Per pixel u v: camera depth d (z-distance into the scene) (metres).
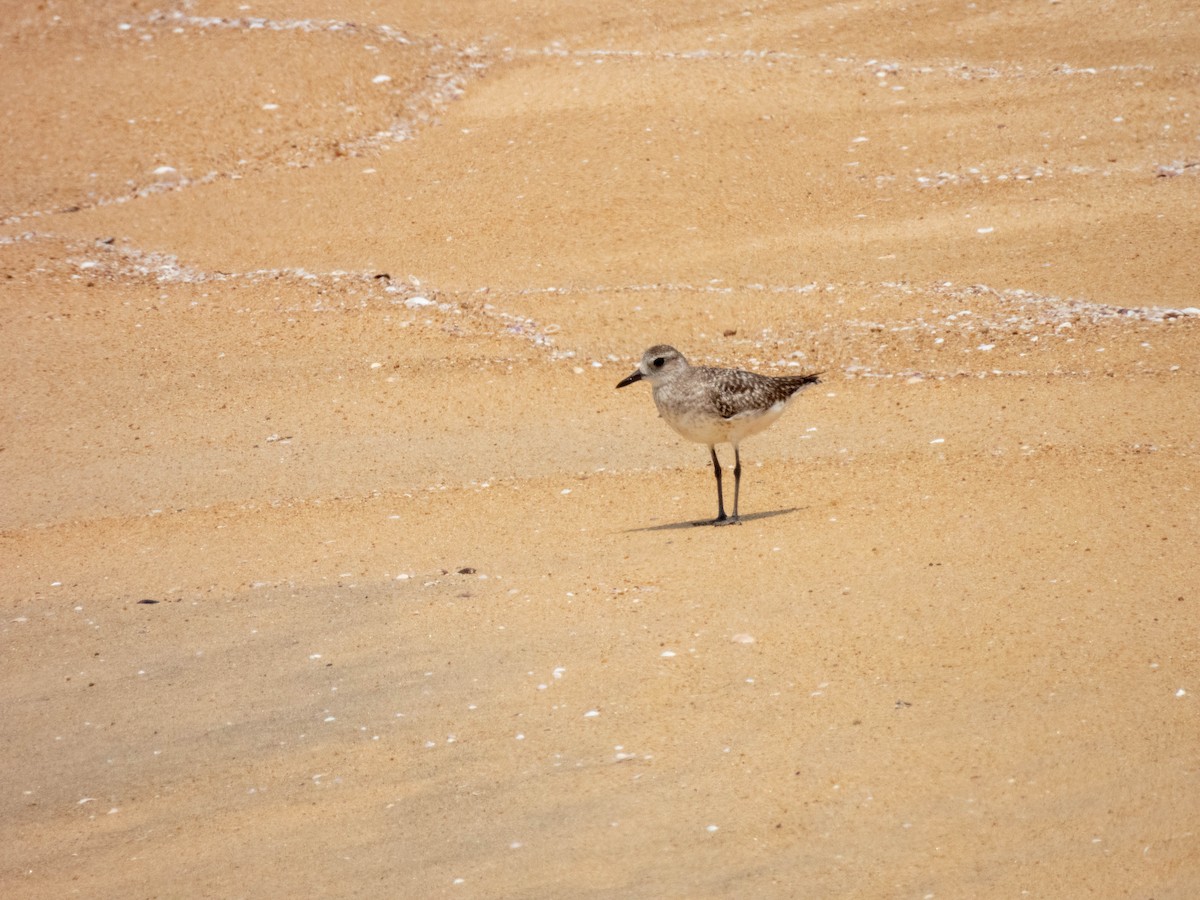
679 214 24.02
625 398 17.88
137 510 15.07
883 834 8.55
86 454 16.66
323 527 14.27
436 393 18.11
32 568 13.65
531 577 12.54
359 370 18.88
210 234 24.14
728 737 9.66
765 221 23.72
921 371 18.08
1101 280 20.59
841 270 21.80
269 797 9.56
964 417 16.23
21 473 16.17
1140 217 22.62
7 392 18.38
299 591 12.70
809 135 26.55
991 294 20.45
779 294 21.06
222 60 30.33
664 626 11.24
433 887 8.47
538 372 18.69
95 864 9.01
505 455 16.17
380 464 16.03
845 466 14.89
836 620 11.02
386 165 26.48
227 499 15.24
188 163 26.92
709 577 12.07
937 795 8.84
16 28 31.84
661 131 26.84
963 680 10.02
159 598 12.78
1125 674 9.90
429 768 9.69
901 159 25.52
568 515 14.18
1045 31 30.67
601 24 32.59
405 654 11.30
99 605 12.71
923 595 11.30
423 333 19.98
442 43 31.62
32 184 26.20
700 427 13.02
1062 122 26.47
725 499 14.27
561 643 11.17
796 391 13.37
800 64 29.69
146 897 8.62
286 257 23.12
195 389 18.42
